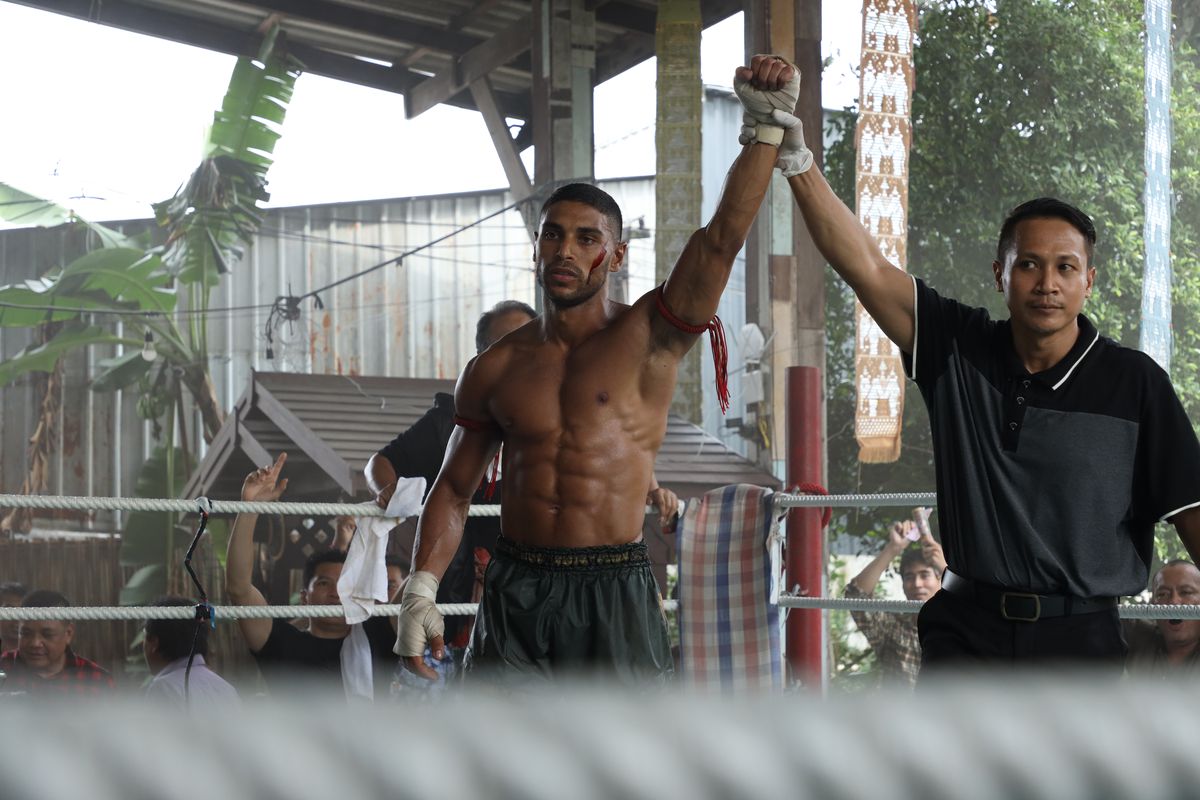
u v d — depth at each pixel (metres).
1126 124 12.12
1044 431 2.04
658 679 2.35
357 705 0.42
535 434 2.38
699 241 2.26
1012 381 2.09
